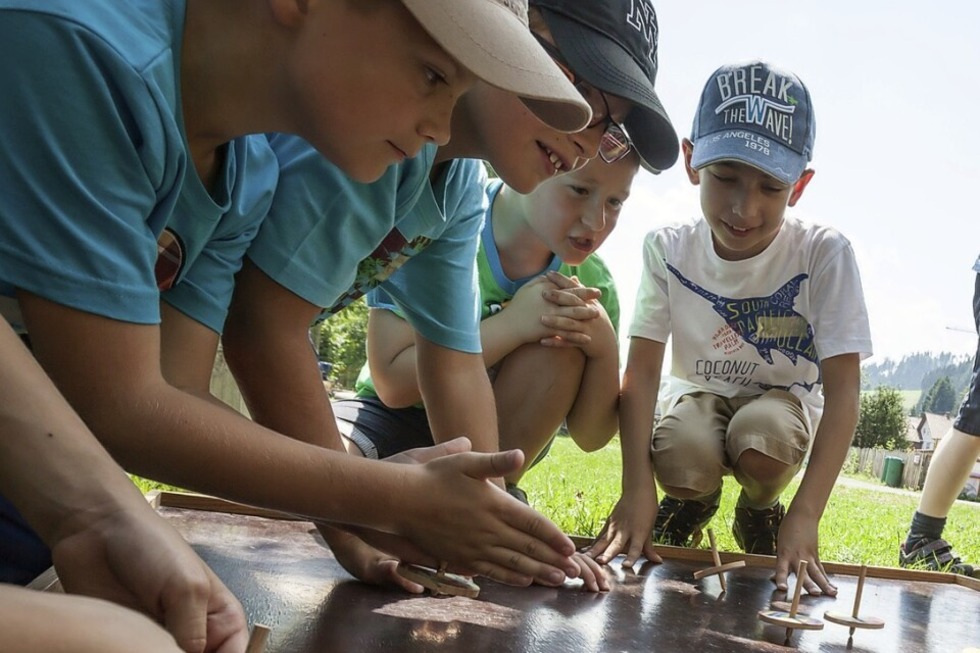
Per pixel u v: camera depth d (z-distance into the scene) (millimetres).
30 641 489
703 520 2855
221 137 1284
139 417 1126
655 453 2664
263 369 1594
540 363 2451
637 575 2100
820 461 2416
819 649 1629
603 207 2270
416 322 1944
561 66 1825
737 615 1809
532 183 1721
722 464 2666
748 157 2455
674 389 2869
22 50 1058
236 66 1192
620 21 1836
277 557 1804
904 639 1761
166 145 1149
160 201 1200
